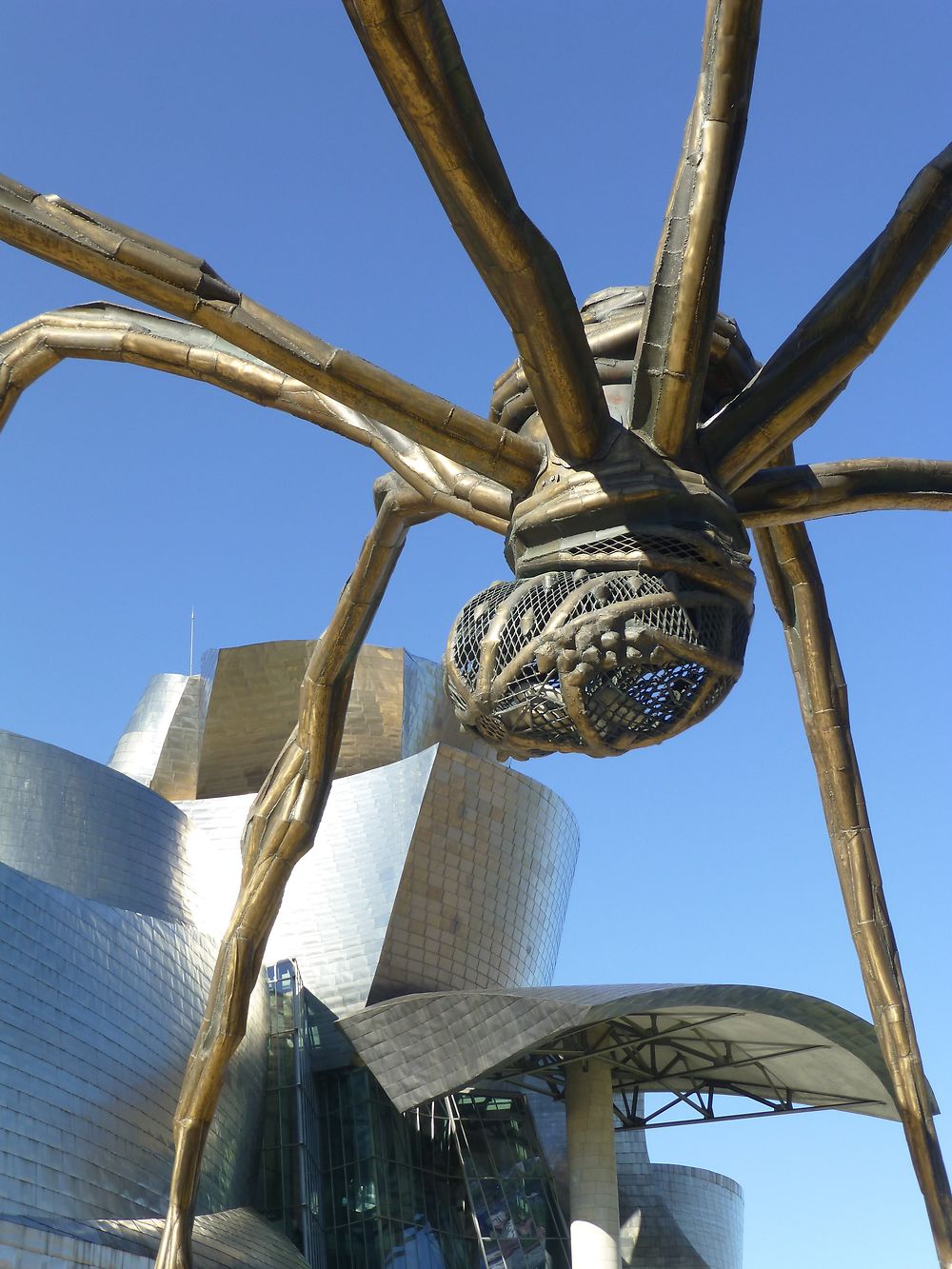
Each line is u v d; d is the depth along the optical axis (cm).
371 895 4266
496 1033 3509
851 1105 3741
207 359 1019
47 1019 2730
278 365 888
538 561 865
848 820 1225
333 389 884
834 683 1230
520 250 762
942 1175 1169
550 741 895
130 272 881
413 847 4256
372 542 1210
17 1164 2514
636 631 825
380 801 4384
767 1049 3603
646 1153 4803
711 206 809
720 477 884
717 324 978
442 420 878
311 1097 4041
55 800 3797
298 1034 4059
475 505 946
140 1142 2967
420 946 4244
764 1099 3916
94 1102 2816
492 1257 3897
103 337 1040
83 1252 2434
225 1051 1388
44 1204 2556
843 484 983
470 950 4328
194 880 4181
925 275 833
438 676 5300
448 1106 4172
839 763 1226
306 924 4297
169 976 3281
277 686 5066
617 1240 3566
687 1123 3922
